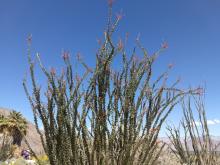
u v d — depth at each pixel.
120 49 3.83
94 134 3.71
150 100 3.82
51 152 3.66
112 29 3.83
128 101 3.74
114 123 3.76
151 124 3.78
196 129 6.95
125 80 3.82
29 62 3.70
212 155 6.76
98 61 3.78
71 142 3.63
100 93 3.73
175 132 7.16
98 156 3.69
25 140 3.89
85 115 3.69
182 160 6.91
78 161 3.66
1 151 15.80
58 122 3.61
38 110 3.68
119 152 3.72
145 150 3.74
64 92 3.66
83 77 3.72
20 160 13.04
